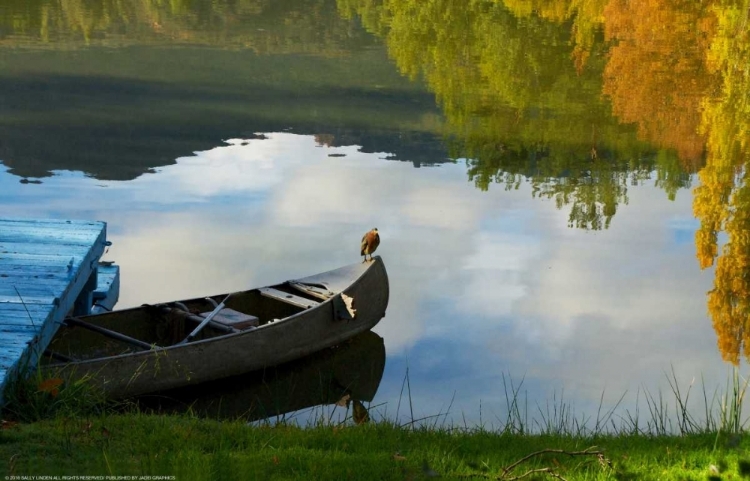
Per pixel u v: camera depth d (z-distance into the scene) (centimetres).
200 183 1875
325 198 1803
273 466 621
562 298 1321
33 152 2081
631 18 4562
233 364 1034
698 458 659
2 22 4112
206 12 4684
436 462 644
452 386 1070
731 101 2880
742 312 1260
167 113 2592
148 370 954
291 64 3512
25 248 1041
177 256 1440
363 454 664
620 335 1209
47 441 652
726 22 4200
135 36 3938
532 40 4069
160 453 636
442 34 4247
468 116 2717
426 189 1906
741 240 1557
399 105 2877
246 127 2467
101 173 1925
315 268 1398
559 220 1712
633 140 2455
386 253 1495
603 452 666
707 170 2111
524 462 657
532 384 1073
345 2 5022
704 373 1101
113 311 1080
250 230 1577
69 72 3134
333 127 2516
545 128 2573
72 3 4741
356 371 1109
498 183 1978
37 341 825
